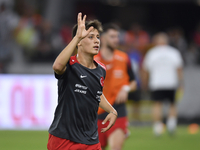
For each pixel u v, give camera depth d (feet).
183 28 234.58
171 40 178.91
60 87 42.98
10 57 149.69
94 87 43.34
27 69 145.18
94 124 44.27
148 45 157.58
